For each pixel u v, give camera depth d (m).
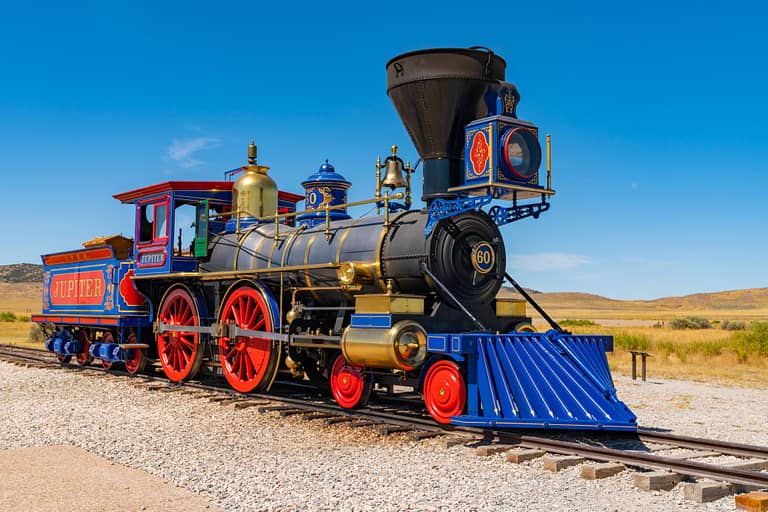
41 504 5.63
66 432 8.70
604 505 5.80
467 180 9.11
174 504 5.69
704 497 5.92
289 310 12.09
